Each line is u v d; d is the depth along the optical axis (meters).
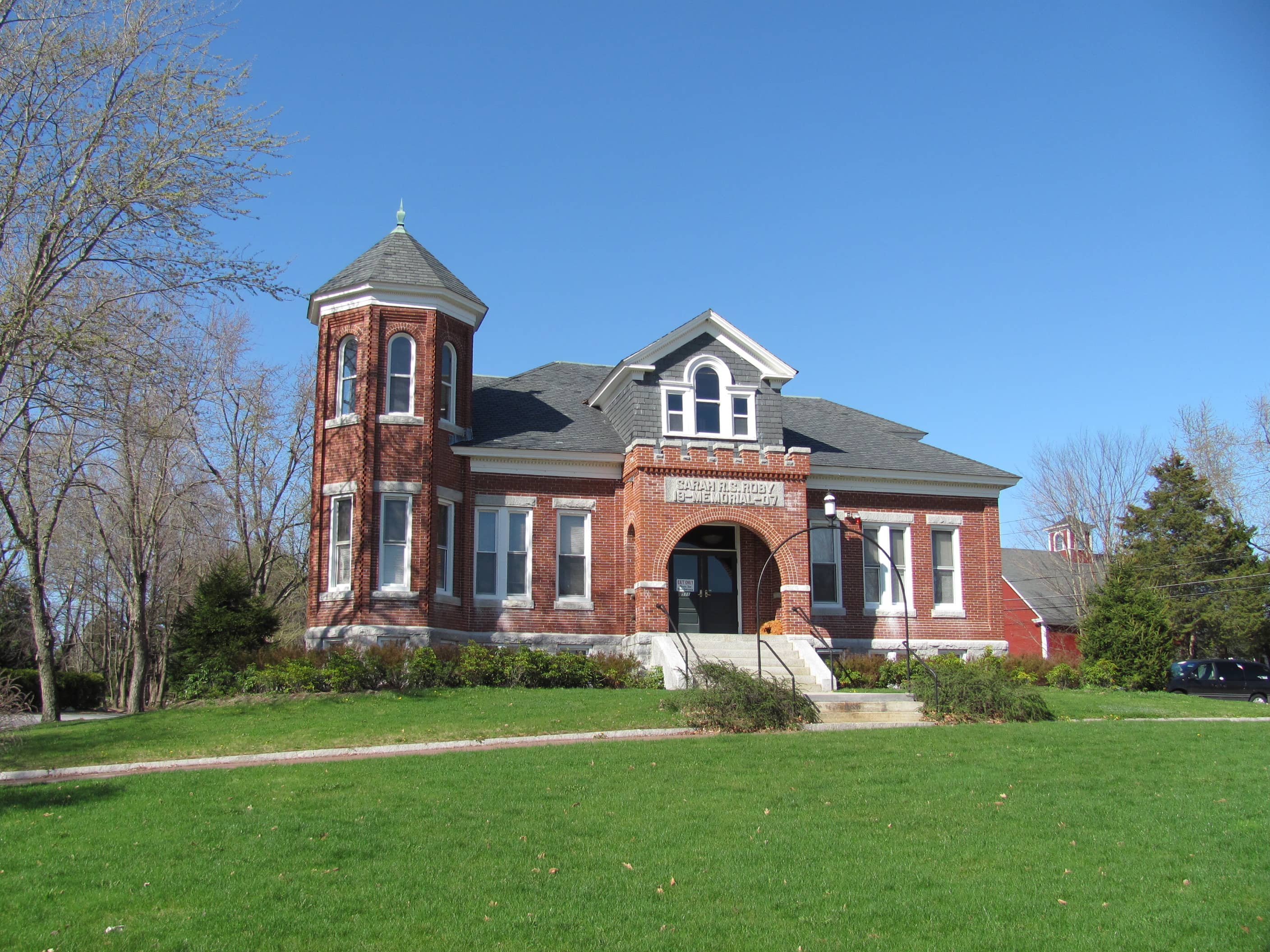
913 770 14.05
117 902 8.80
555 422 28.94
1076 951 7.93
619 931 8.23
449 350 27.22
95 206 20.31
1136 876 9.72
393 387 26.06
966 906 8.87
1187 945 8.05
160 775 14.08
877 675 25.61
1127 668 29.33
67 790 13.07
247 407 37.09
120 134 20.33
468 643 25.86
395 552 25.28
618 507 27.75
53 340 19.00
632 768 14.08
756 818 11.63
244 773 14.01
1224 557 47.62
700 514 26.20
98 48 19.92
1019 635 54.56
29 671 38.84
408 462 25.52
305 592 46.12
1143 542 49.88
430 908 8.69
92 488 27.22
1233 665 36.75
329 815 11.52
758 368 28.00
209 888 9.16
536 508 27.25
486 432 27.72
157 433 24.58
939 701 19.72
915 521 29.98
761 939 8.13
